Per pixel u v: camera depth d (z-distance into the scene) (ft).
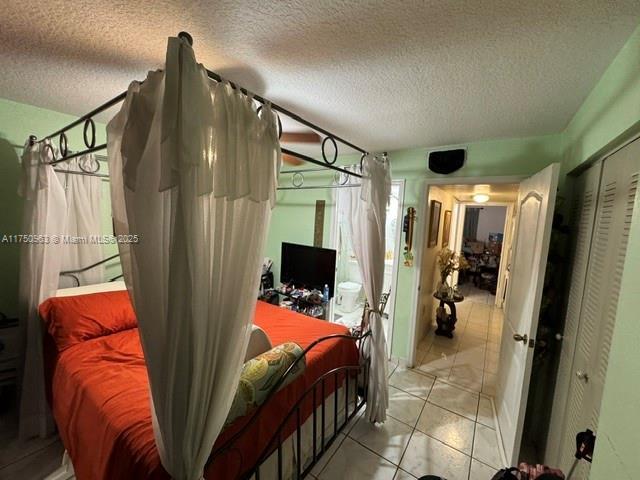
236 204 2.96
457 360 10.11
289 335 6.42
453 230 16.20
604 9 2.98
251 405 3.69
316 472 5.41
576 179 5.88
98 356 5.19
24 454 5.52
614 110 3.76
